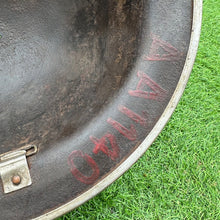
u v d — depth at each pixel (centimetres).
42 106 36
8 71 40
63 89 36
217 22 57
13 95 38
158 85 29
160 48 29
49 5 40
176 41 29
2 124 35
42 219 26
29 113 35
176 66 29
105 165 28
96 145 28
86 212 38
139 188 41
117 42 32
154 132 29
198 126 46
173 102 29
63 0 38
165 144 44
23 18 41
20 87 38
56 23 40
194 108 48
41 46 40
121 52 31
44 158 28
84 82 35
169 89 29
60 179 27
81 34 37
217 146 45
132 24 30
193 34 28
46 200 26
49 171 27
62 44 39
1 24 40
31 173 27
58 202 26
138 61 29
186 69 29
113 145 28
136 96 29
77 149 28
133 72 29
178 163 43
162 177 42
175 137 45
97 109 30
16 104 37
